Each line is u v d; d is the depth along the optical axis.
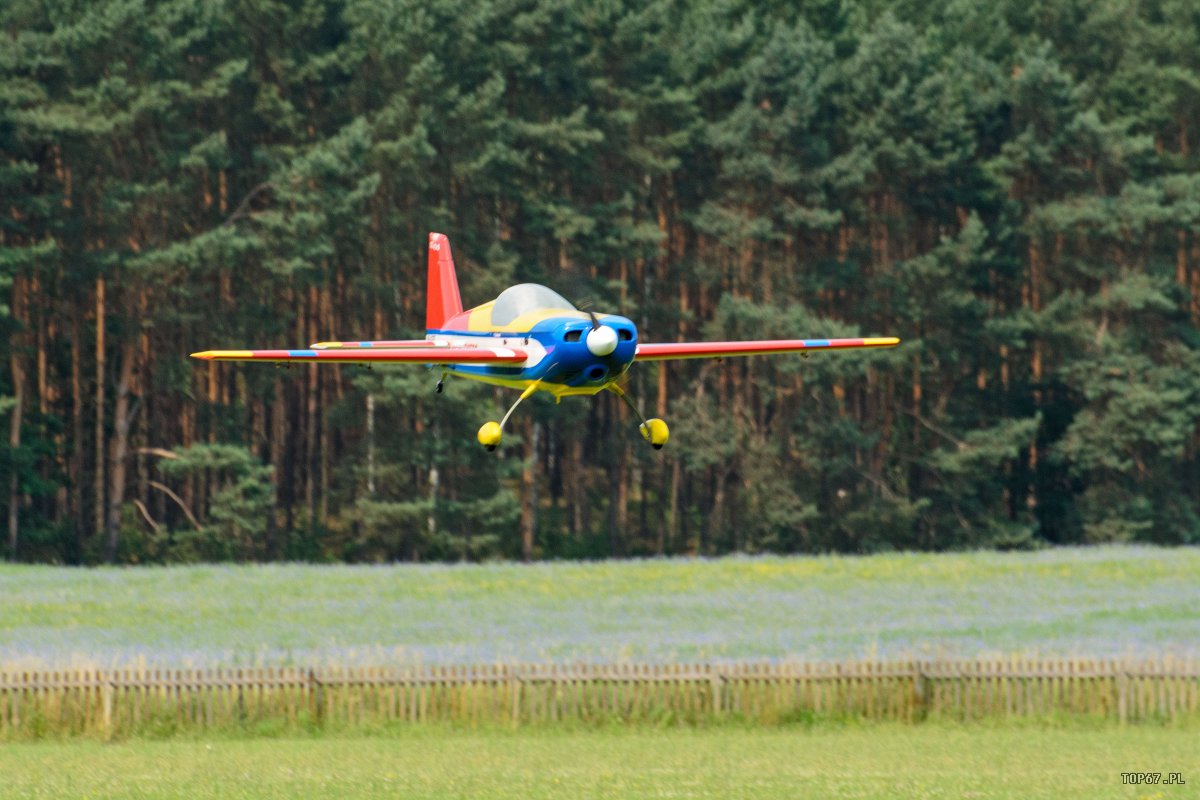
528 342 75.19
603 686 91.25
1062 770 70.25
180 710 89.19
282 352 75.06
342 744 84.19
